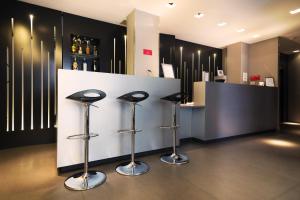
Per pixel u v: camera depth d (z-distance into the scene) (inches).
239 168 93.3
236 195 67.8
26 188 71.3
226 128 156.9
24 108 133.5
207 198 65.7
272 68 209.2
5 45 127.3
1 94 126.3
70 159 87.7
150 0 129.1
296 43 226.7
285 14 151.5
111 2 132.3
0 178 79.7
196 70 230.2
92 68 167.5
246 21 164.1
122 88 101.5
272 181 79.3
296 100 268.5
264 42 217.6
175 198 65.5
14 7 130.0
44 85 140.6
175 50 213.0
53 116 143.3
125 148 103.4
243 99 170.4
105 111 96.6
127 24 151.5
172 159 103.0
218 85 151.5
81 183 74.3
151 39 145.5
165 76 137.7
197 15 151.6
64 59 147.9
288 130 206.7
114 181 78.1
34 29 136.7
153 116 113.8
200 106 140.0
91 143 93.2
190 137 154.8
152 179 80.3
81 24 154.3
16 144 130.3
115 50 169.5
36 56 137.7
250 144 142.4
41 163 97.9
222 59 253.8
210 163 100.1
